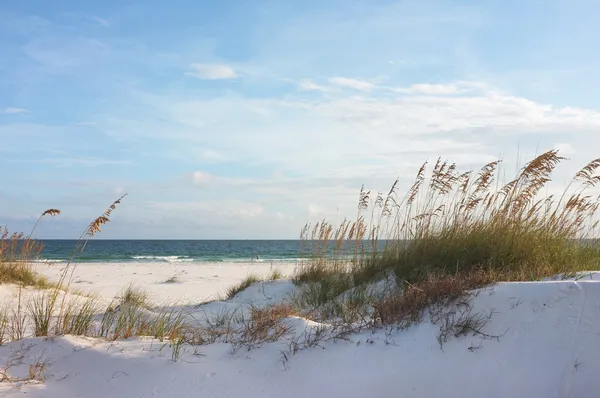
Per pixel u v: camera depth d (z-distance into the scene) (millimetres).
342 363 4758
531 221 8211
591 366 4324
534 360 4500
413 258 8242
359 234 9844
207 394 4355
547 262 7234
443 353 4734
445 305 5352
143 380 4520
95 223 6523
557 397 4176
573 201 8469
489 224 8266
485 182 8727
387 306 5676
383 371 4617
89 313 6648
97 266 27641
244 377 4621
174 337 5547
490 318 5020
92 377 4559
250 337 5441
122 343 5277
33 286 9938
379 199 9727
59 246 71188
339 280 9180
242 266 28625
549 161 8133
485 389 4348
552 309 4914
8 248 10719
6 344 5266
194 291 15000
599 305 4777
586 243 8781
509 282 5453
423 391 4402
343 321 5922
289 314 6504
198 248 70375
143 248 69625
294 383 4539
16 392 4145
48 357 4926
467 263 7617
